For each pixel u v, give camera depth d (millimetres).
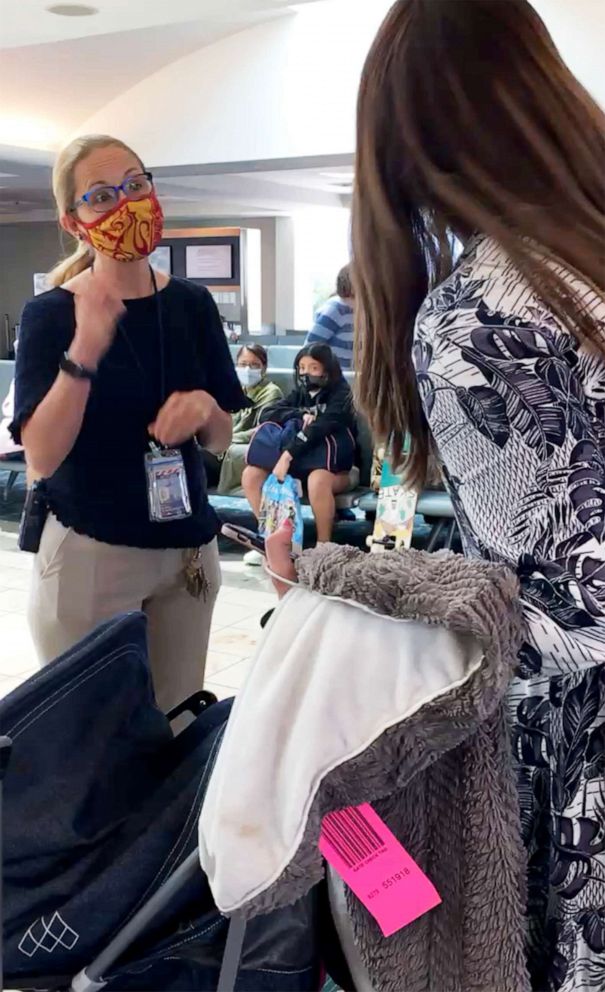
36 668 3475
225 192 9500
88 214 1729
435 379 886
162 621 1906
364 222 968
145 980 1250
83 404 1699
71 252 2045
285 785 890
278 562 994
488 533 884
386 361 999
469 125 895
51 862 1221
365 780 880
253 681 947
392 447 1053
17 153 7738
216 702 1558
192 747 1349
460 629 833
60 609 1796
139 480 1780
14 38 5031
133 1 4359
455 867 944
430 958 965
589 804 923
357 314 1031
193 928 1208
